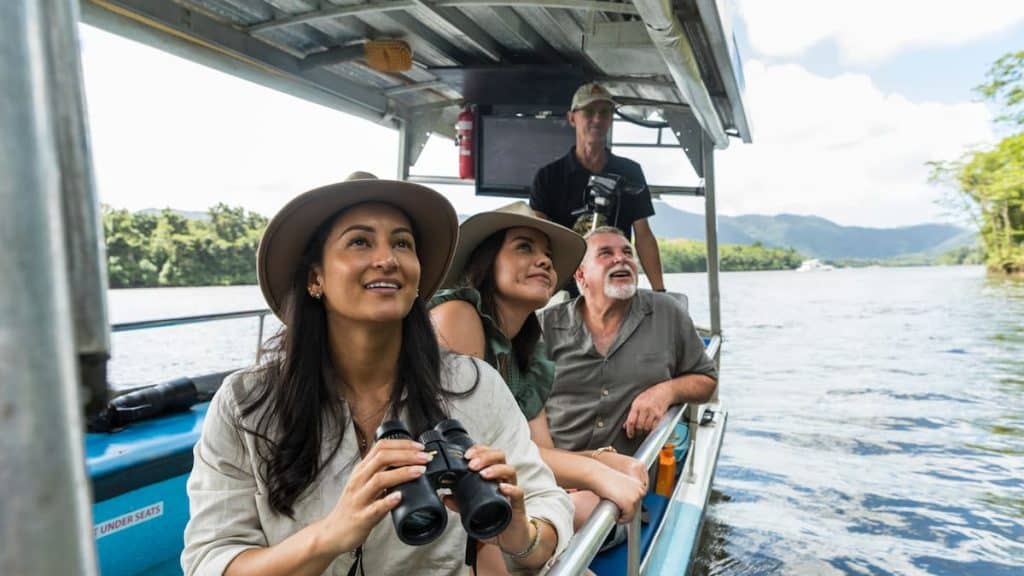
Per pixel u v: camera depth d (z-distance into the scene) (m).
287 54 4.79
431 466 1.31
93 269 0.34
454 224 1.75
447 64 5.55
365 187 1.55
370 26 4.72
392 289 1.54
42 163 0.29
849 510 8.08
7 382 0.27
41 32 0.30
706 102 4.59
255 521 1.54
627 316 3.40
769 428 12.48
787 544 6.99
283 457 1.50
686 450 4.84
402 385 1.64
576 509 2.75
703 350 3.47
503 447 1.76
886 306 47.03
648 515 3.56
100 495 2.77
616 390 3.37
